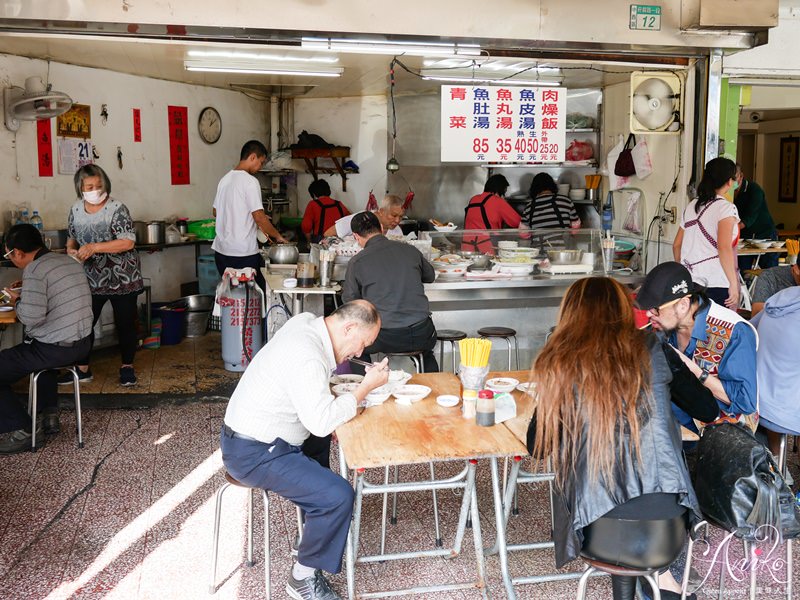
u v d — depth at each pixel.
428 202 9.12
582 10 5.22
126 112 7.55
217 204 6.41
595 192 8.14
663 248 6.48
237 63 6.59
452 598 3.11
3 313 4.66
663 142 6.41
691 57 5.58
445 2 5.02
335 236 6.59
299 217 9.76
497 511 2.86
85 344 4.67
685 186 5.96
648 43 5.35
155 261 7.87
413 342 4.66
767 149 12.46
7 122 6.20
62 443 4.76
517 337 5.92
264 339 6.28
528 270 5.75
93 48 6.33
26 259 4.54
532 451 2.48
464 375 3.03
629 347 2.28
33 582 3.20
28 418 4.67
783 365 3.33
